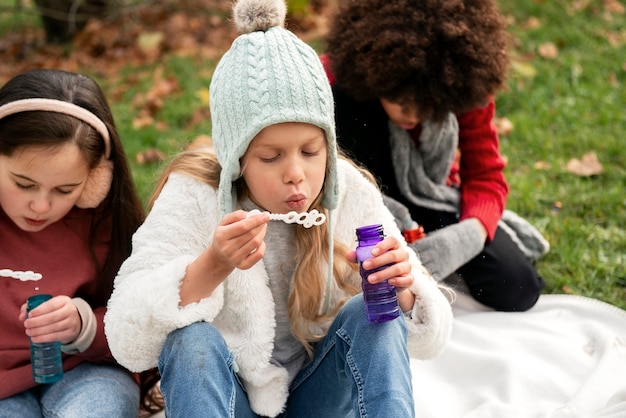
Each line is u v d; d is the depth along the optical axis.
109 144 2.30
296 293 2.18
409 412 1.88
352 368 1.97
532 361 2.74
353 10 2.96
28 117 2.12
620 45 5.27
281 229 2.21
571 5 5.80
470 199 3.19
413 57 2.72
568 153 4.16
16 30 6.73
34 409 2.25
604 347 2.75
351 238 2.29
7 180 2.16
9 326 2.30
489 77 2.81
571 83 4.86
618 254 3.33
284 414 2.24
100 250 2.41
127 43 5.97
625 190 3.79
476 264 3.09
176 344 1.95
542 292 3.23
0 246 2.34
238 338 2.15
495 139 3.24
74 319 2.21
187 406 1.86
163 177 2.27
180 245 2.12
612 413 2.33
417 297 2.15
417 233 3.01
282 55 2.01
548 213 3.65
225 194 2.06
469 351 2.75
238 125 2.00
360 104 3.05
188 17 6.23
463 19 2.80
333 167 2.11
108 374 2.29
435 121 2.86
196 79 5.25
